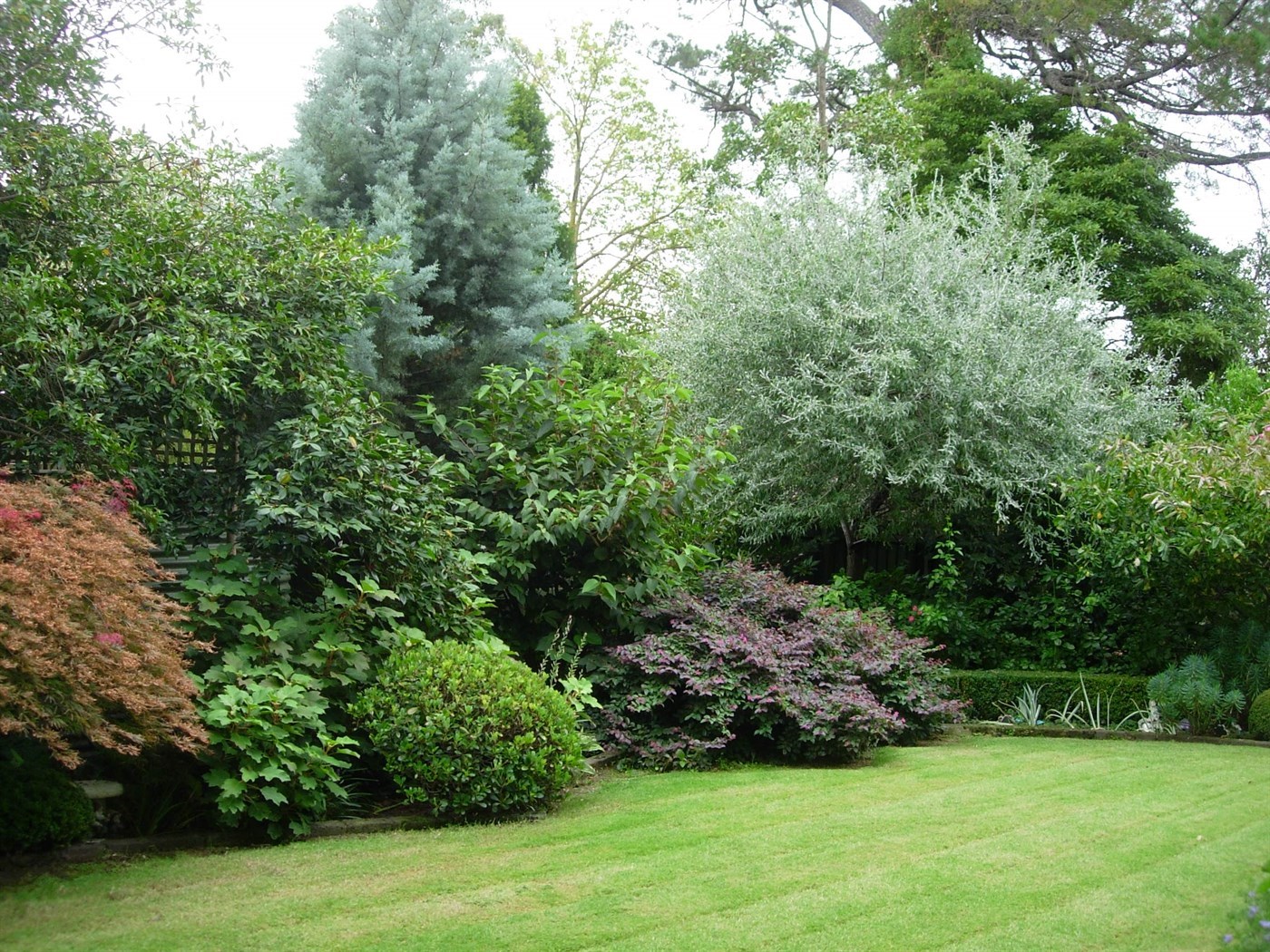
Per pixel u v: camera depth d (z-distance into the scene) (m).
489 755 5.96
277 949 3.86
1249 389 12.62
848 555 12.89
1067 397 11.21
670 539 9.46
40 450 6.12
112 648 4.49
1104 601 10.38
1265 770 7.11
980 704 10.37
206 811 5.62
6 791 4.87
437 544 6.91
